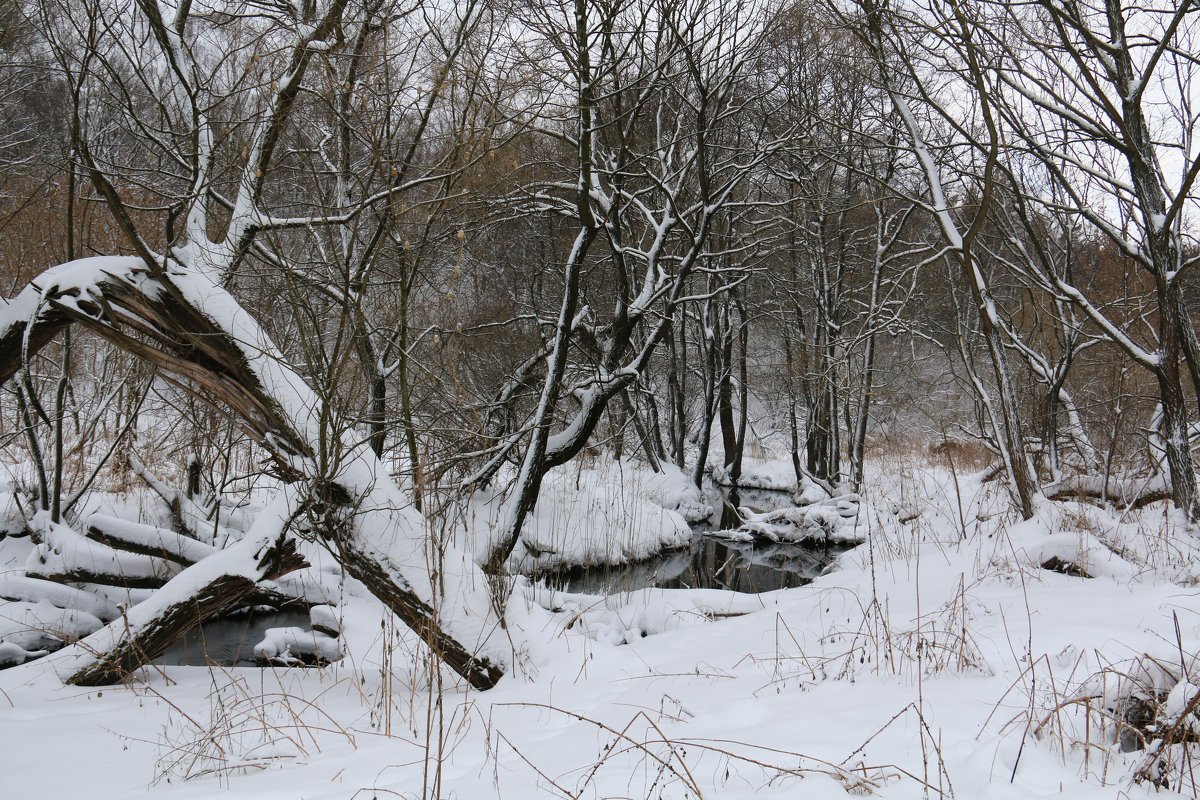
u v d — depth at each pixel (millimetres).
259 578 5957
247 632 8320
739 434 21047
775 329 23828
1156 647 4168
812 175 16266
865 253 20844
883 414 20844
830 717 3926
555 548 11570
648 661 6113
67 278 6074
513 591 6445
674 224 11008
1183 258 8742
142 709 5121
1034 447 12953
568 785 3312
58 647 7539
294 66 6707
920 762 3279
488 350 13266
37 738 4473
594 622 7996
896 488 16109
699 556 13898
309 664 7105
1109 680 4016
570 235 16188
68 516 9242
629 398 15445
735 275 17766
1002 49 9086
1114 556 7184
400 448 8391
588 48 8383
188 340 6117
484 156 6891
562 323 8898
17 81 11047
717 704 4531
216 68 6699
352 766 3842
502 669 5625
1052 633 5137
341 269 6090
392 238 7094
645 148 14438
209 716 4902
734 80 11688
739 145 13648
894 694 4309
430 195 8258
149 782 3729
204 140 6812
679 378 21625
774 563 13578
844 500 16156
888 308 18469
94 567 8250
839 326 18156
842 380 17344
